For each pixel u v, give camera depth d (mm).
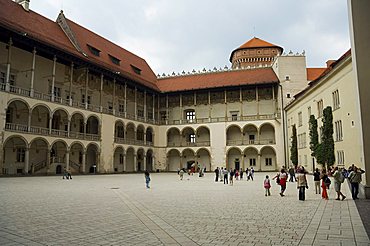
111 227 9461
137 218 11016
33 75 42812
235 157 66312
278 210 12883
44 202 15297
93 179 37281
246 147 63219
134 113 67625
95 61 52812
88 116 51125
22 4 48062
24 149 44625
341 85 34781
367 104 16234
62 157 49969
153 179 39688
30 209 12977
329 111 37812
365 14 16672
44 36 45656
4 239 7949
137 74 66312
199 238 8078
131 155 65938
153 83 70188
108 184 28797
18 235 8391
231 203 15227
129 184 29109
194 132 69062
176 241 7777
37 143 46219
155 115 72812
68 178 37469
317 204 14719
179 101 71750
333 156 37188
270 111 65625
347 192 20609
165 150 68438
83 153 49719
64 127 50812
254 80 64562
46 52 45500
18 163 43688
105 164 53719
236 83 65000
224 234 8531
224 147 64375
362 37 16578
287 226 9586
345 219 10656
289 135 59594
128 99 66438
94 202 15492
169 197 17953
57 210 12773
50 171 46375
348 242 7570
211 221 10445
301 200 16250
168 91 68875
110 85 61500
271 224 9906
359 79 16422
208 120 66500
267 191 18906
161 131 69312
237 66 85750
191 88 67625
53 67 45812
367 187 16281
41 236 8289
